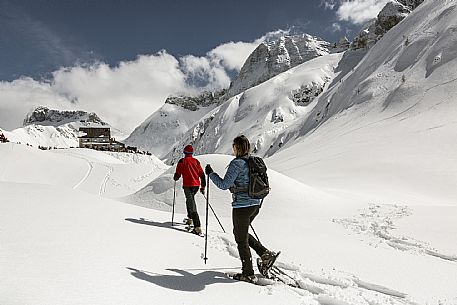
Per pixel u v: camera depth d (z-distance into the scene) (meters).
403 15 171.00
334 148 49.22
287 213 13.05
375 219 11.30
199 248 6.34
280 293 4.64
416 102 58.50
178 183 17.36
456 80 57.34
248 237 5.33
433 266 6.66
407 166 31.81
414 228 9.88
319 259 6.61
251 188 5.06
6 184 8.77
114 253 4.91
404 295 5.06
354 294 4.96
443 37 70.88
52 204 7.28
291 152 66.38
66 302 3.13
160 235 6.65
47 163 46.16
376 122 59.12
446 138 38.72
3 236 4.83
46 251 4.47
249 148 5.32
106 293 3.50
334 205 14.12
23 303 2.98
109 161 71.25
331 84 194.00
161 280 4.29
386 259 6.95
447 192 25.48
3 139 68.19
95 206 8.03
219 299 4.03
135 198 18.00
